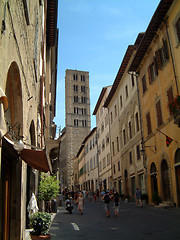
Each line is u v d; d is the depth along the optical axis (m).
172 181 18.73
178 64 17.77
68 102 93.25
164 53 19.83
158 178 21.42
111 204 29.03
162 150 20.47
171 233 9.73
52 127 34.97
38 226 7.85
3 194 6.88
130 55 29.20
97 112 55.12
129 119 30.69
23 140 7.67
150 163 23.33
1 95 4.31
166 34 19.55
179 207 17.53
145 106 24.72
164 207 18.38
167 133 19.56
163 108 20.28
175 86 18.25
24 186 8.52
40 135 15.52
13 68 6.65
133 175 28.98
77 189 77.81
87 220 15.82
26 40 8.23
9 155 7.11
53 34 23.34
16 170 7.68
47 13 21.09
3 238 6.84
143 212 17.62
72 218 17.14
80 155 75.56
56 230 11.76
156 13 19.06
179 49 17.58
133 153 28.98
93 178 56.44
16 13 6.30
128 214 17.47
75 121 91.75
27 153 7.61
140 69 26.19
